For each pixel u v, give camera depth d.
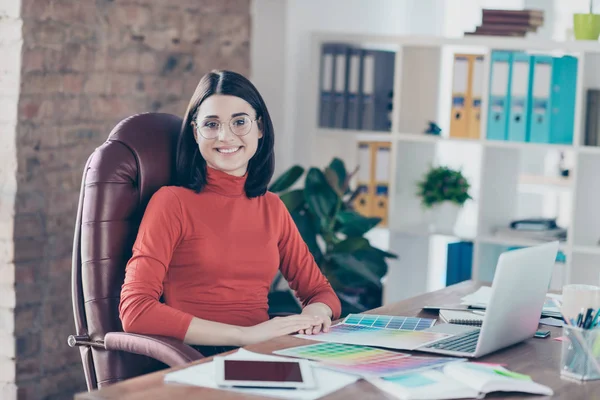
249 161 2.62
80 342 2.45
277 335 2.21
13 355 3.44
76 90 3.56
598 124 3.93
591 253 3.99
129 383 1.69
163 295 2.54
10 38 3.34
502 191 4.34
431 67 4.42
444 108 5.59
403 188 4.45
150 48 3.84
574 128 3.94
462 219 5.79
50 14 3.42
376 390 1.70
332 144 4.55
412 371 1.80
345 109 4.46
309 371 1.78
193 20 4.01
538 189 5.57
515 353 2.06
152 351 2.22
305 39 4.52
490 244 4.30
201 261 2.49
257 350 1.98
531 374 1.88
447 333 2.18
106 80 3.68
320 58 4.49
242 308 2.55
